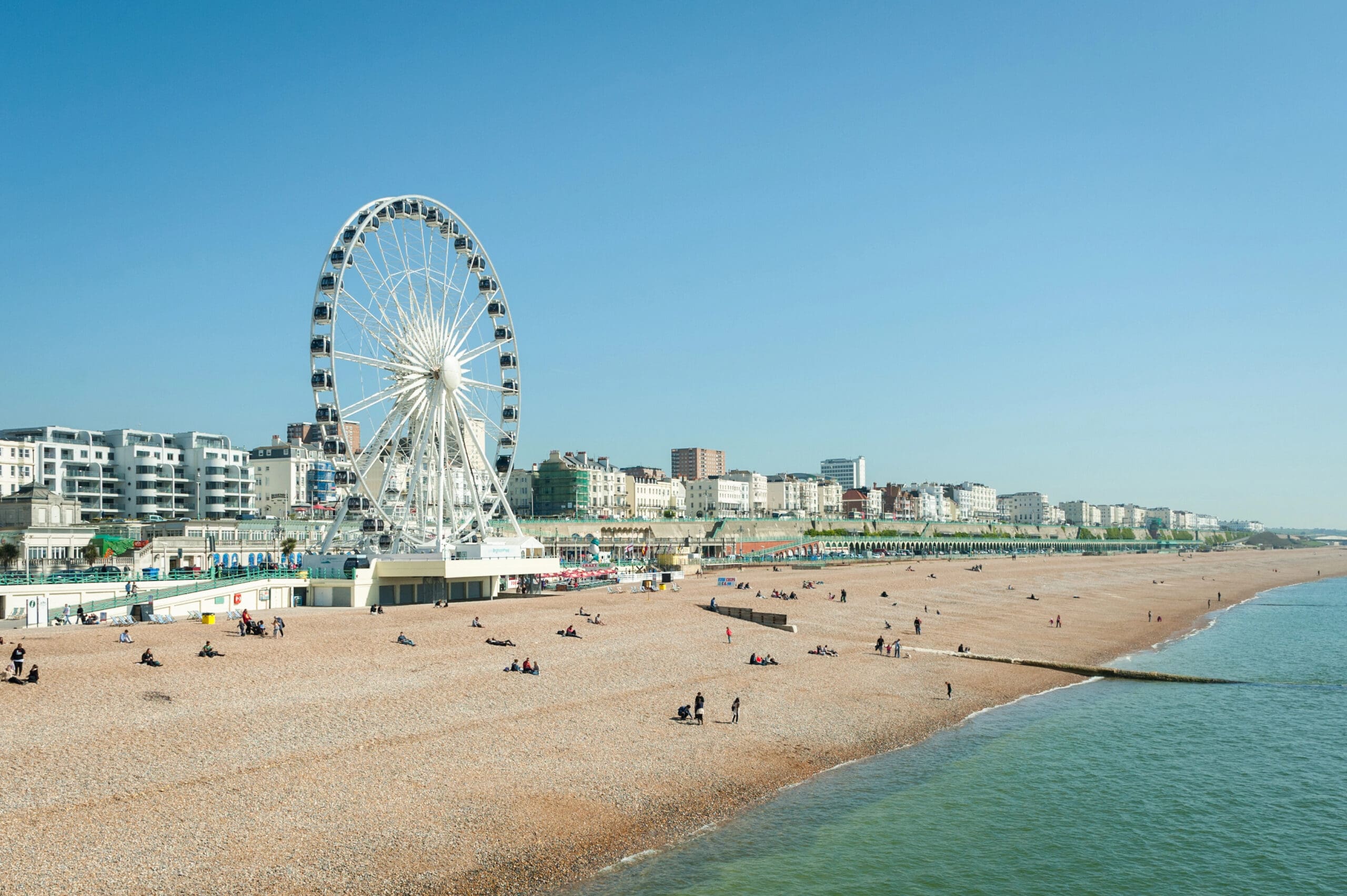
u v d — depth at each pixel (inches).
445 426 3951.8
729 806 1643.7
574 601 3855.8
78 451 6569.9
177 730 1733.5
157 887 1176.8
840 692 2519.7
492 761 1731.1
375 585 3641.7
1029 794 1828.2
